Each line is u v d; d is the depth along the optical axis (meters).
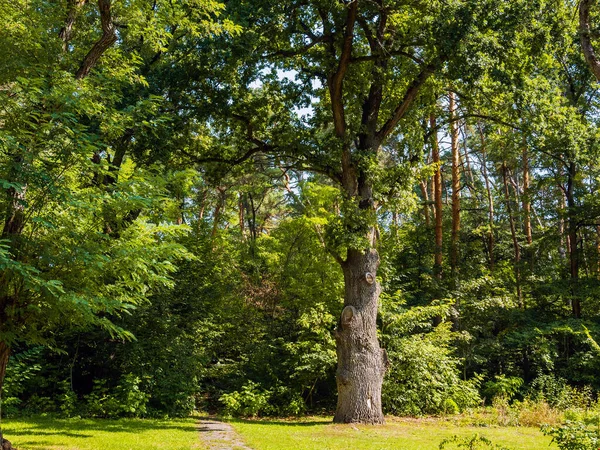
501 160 25.17
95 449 8.37
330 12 14.37
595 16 8.88
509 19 12.32
